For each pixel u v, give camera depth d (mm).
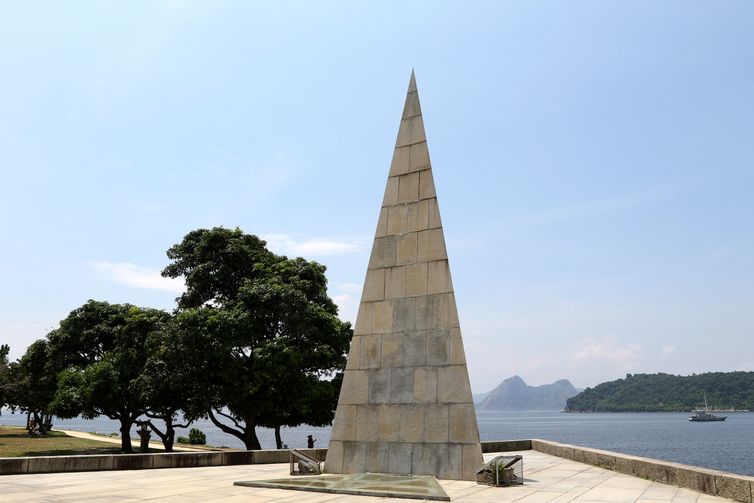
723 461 67438
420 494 12484
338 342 32344
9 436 51938
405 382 16672
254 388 28953
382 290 17844
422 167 18297
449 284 16766
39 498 12367
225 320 29812
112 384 32219
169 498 12508
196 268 33281
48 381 37219
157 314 34219
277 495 13062
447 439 15641
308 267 34406
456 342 16219
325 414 30922
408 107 19250
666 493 13195
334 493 13352
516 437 115500
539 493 13227
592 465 19672
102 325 36750
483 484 14602
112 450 35938
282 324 32188
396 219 18266
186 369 29594
